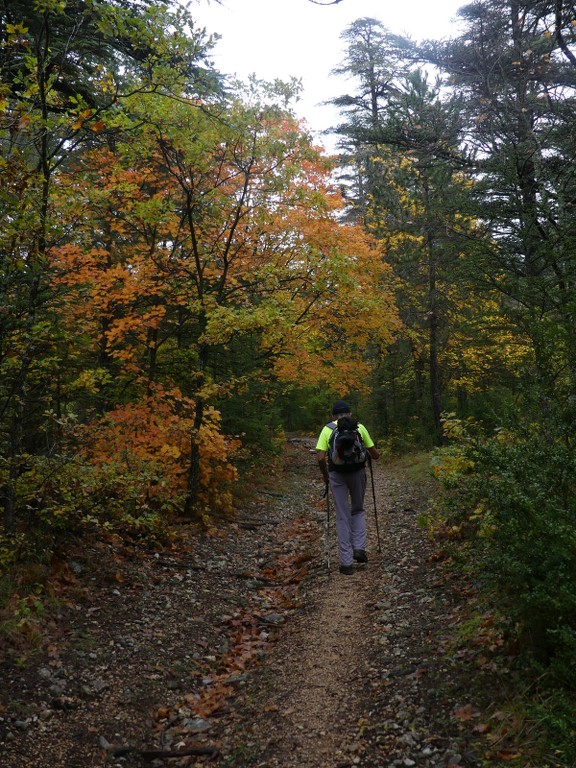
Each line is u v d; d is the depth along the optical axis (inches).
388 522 356.8
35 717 159.8
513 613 146.8
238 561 322.3
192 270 398.9
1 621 196.7
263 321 330.3
